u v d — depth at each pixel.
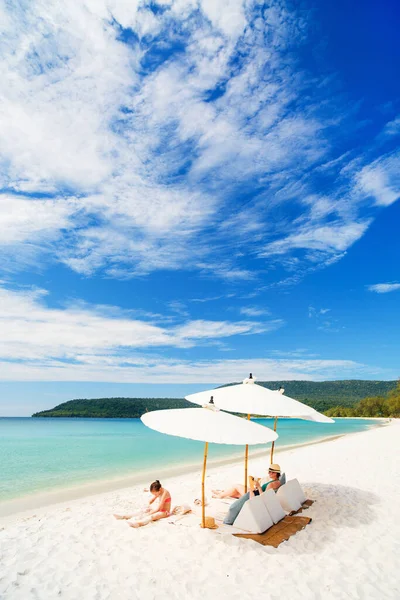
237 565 5.09
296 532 6.30
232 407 6.75
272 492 7.07
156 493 7.23
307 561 5.25
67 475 14.57
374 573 4.95
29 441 31.38
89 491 11.39
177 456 20.56
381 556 5.47
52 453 22.30
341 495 8.98
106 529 6.56
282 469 13.33
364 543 5.94
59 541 5.99
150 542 5.85
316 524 6.78
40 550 5.62
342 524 6.81
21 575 4.81
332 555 5.47
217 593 4.41
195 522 6.70
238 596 4.35
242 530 6.26
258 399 7.05
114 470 15.75
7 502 9.95
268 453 20.41
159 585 4.57
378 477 11.36
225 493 8.67
